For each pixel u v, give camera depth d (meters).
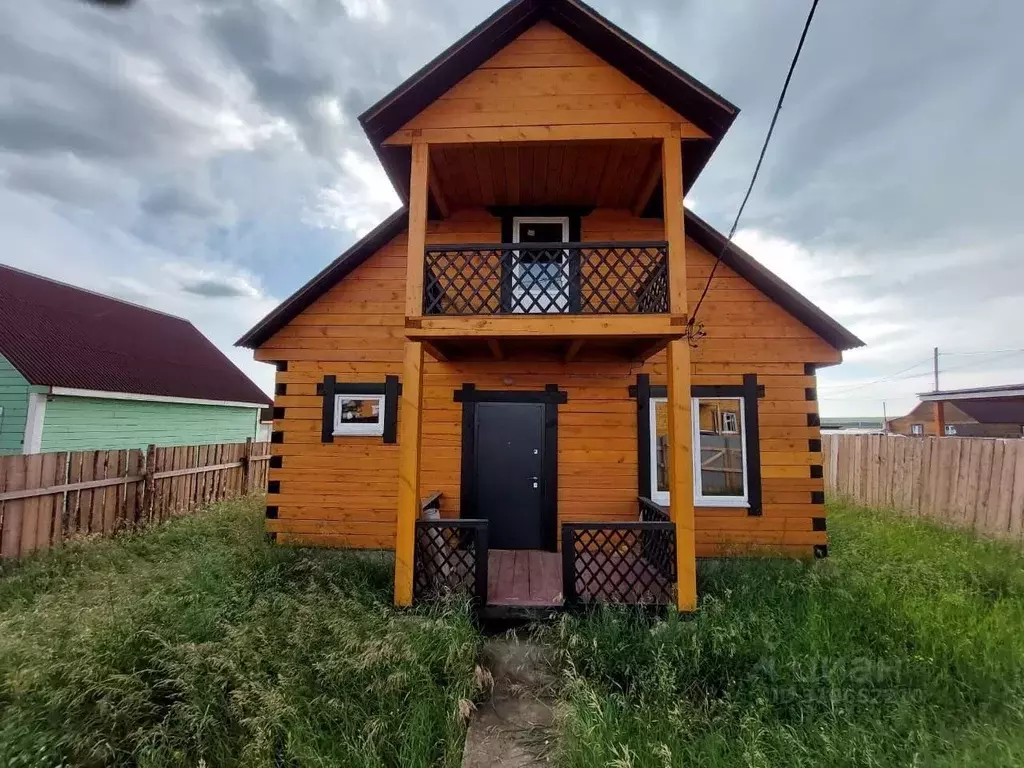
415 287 4.60
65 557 5.41
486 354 6.22
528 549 6.15
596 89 4.77
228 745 2.71
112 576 4.60
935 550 6.01
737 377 6.11
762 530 5.93
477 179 5.77
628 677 3.38
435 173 5.52
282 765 2.63
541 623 4.21
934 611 4.15
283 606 3.98
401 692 3.14
